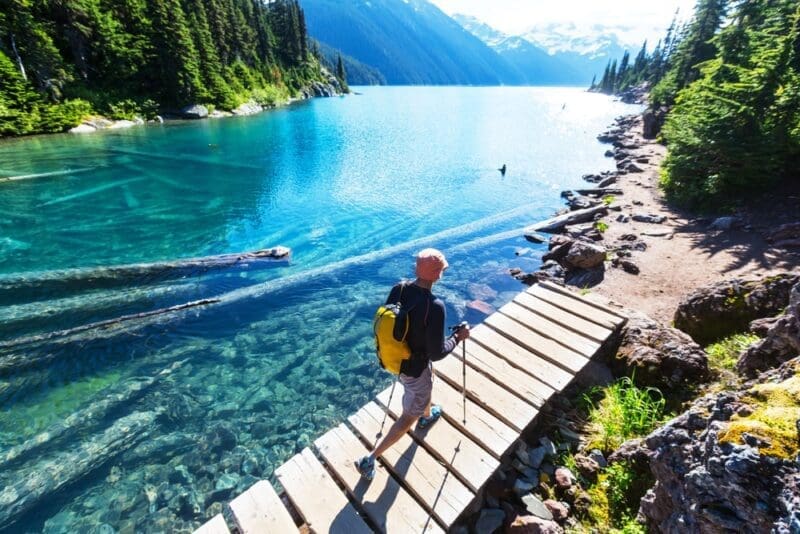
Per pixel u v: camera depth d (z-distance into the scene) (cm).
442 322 308
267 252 1216
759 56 1359
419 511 367
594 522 374
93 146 2923
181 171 2312
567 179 2208
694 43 3338
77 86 3972
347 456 421
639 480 390
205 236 1416
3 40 3419
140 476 520
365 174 2306
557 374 529
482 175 2292
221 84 5406
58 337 795
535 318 656
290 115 5441
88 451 553
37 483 507
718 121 1333
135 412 624
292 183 2114
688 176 1431
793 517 192
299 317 885
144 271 1090
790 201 1218
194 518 473
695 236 1163
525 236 1362
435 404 481
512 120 5159
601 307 672
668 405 498
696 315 644
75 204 1725
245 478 522
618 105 8950
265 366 734
